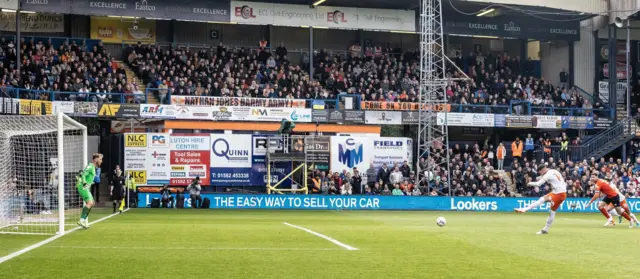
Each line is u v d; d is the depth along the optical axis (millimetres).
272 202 40438
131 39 54188
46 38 51281
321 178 42344
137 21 54281
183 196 39281
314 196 40781
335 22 52969
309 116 47750
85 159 22703
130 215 30672
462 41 61688
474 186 44375
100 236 18625
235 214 32938
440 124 50219
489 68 58000
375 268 12711
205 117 45812
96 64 47031
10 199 24062
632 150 54500
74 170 35031
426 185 44250
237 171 42875
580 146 51312
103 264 12828
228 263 13148
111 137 43750
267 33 57938
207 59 50906
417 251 15500
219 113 46094
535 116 52250
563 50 61219
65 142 35281
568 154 51094
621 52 62531
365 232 20984
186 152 42125
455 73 55156
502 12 54875
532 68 62375
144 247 15805
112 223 24375
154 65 48562
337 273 12062
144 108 44625
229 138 42781
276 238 18438
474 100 52656
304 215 33094
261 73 51094
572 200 42719
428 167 43219
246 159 43000
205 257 14016
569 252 15695
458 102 53188
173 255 14305
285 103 47500
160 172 41750
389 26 54312
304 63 55156
